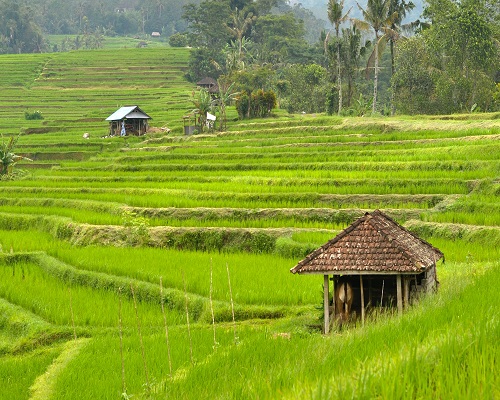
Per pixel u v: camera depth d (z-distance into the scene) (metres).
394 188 41.72
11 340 26.08
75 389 17.72
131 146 79.75
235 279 28.12
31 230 46.69
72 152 82.06
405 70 82.25
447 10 79.38
